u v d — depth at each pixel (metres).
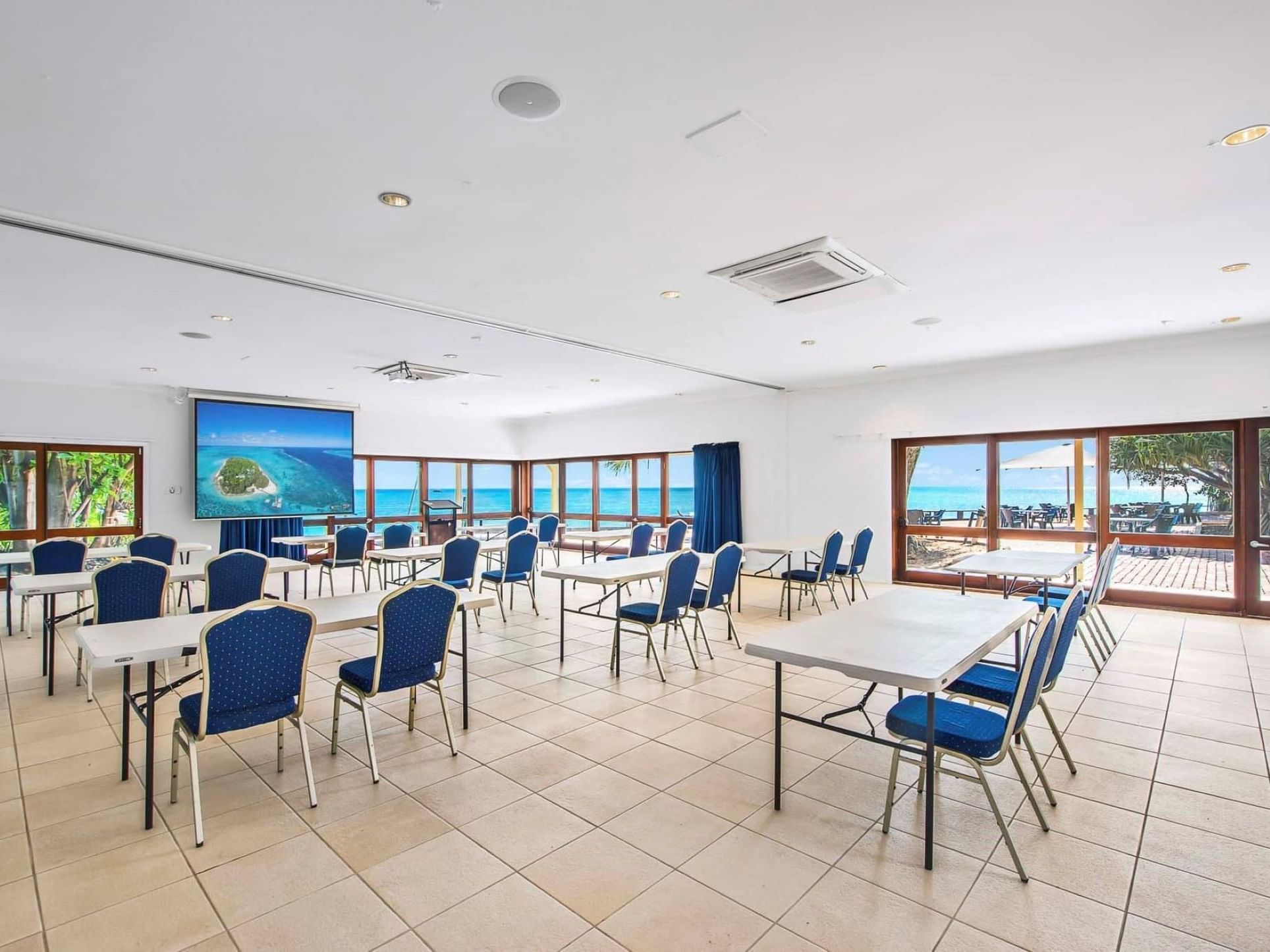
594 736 3.34
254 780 2.87
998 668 3.16
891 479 7.84
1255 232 3.36
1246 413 5.65
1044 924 1.92
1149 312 4.93
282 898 2.06
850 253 3.60
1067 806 2.61
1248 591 5.85
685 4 1.71
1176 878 2.13
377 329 5.26
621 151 2.49
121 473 8.19
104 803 2.67
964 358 6.70
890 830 2.44
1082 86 2.11
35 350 6.07
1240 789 2.74
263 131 2.31
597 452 11.35
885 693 4.02
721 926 1.93
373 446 10.77
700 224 3.20
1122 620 5.87
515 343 5.86
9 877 2.17
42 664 4.71
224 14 1.72
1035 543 6.96
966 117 2.29
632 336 5.64
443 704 3.16
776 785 2.59
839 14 1.76
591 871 2.20
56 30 1.77
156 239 3.30
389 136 2.36
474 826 2.49
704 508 9.42
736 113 2.24
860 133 2.38
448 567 5.80
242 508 8.76
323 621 2.88
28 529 7.66
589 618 6.37
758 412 9.07
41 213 2.98
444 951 1.83
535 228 3.23
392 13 1.73
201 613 3.91
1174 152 2.54
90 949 1.84
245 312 4.73
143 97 2.10
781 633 2.75
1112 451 6.50
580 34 1.83
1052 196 2.93
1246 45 1.90
